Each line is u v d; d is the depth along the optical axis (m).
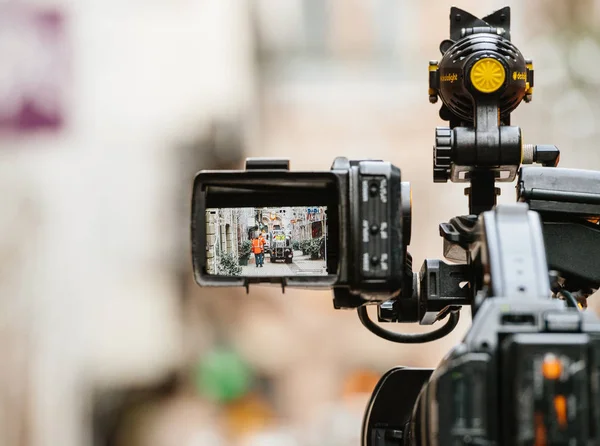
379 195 2.29
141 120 9.27
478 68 2.48
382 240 2.29
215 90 9.70
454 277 2.52
